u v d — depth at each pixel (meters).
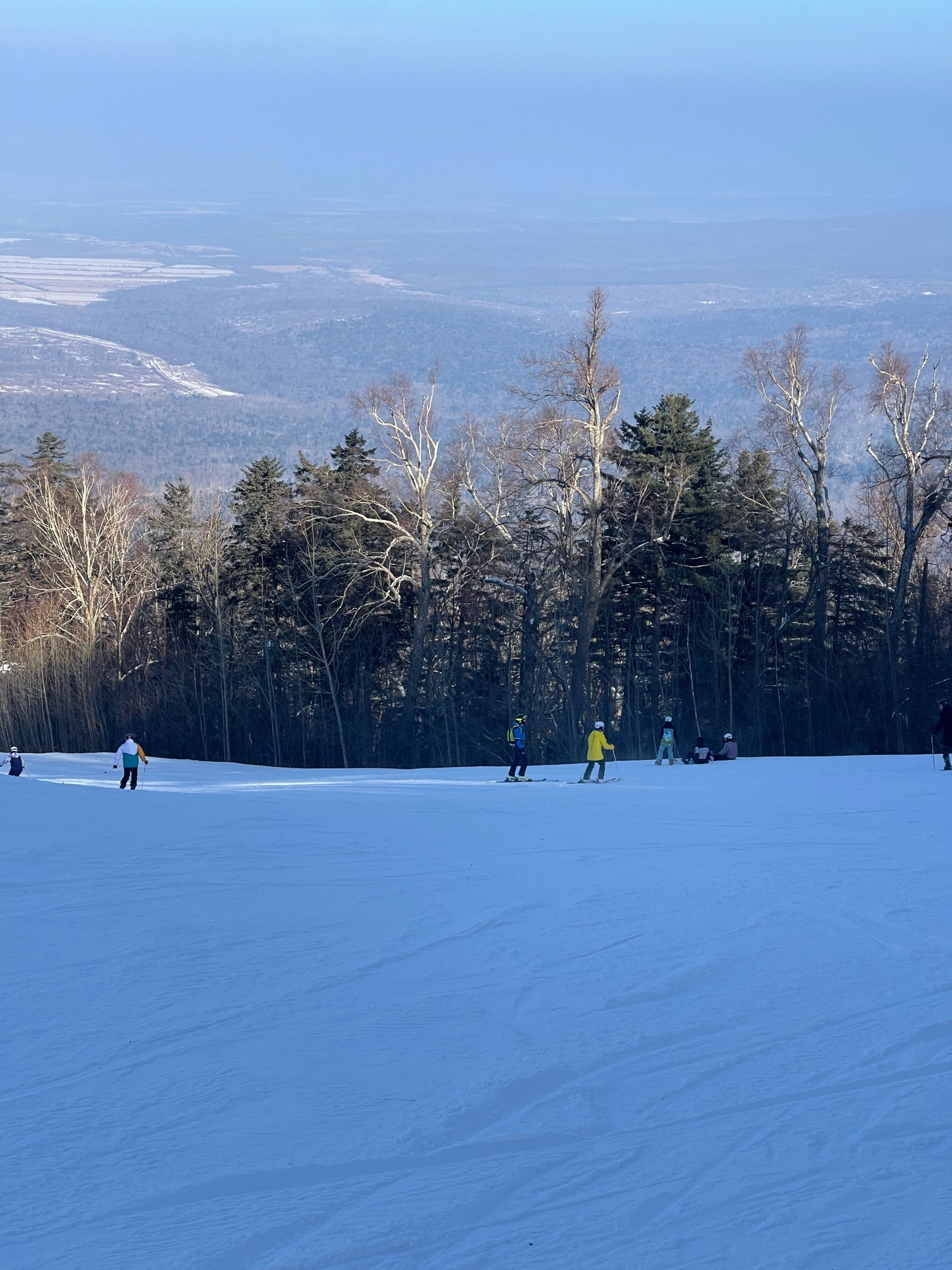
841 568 66.38
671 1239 6.49
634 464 64.56
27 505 81.19
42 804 25.92
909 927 13.70
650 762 44.34
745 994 11.08
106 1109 8.41
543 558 64.19
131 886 16.61
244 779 44.56
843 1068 9.06
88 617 73.38
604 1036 9.91
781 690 65.62
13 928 13.98
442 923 14.16
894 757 42.00
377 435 61.31
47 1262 6.31
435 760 66.69
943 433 63.22
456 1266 6.25
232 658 72.44
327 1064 9.28
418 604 63.91
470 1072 9.09
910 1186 7.07
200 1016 10.55
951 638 62.53
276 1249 6.44
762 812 25.61
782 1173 7.26
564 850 19.95
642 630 69.25
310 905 15.27
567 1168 7.38
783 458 63.53
